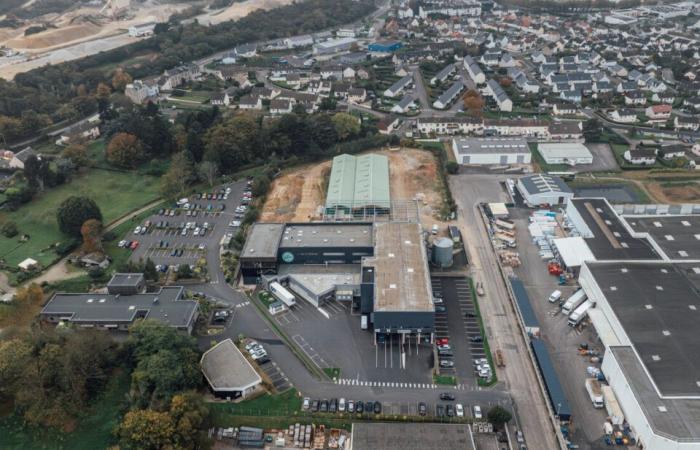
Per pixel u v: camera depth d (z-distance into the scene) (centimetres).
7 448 11081
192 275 16138
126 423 10375
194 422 10512
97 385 12244
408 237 15950
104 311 14250
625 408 11200
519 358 12950
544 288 15362
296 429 11219
